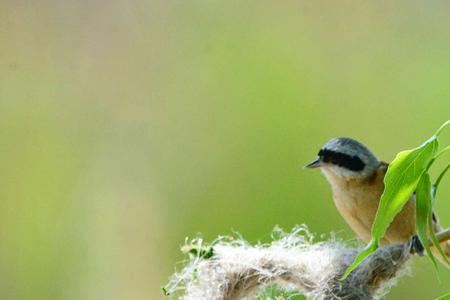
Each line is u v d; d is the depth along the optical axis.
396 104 14.59
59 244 14.44
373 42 15.11
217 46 15.36
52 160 14.95
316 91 14.70
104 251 14.20
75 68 15.39
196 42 15.44
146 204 14.38
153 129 14.92
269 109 14.53
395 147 14.30
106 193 14.58
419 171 4.86
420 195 4.86
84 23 15.52
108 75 15.35
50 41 15.47
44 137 15.12
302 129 14.31
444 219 12.49
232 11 15.59
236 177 14.09
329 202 13.23
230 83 15.01
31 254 14.41
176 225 14.03
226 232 13.59
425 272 11.86
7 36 15.36
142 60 15.41
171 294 6.19
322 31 15.27
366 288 5.80
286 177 13.86
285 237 6.23
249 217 13.58
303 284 5.94
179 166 14.53
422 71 14.73
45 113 15.25
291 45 15.22
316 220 13.16
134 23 15.51
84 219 14.50
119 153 14.91
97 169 14.86
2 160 14.80
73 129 15.11
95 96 15.30
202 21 15.54
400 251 5.78
